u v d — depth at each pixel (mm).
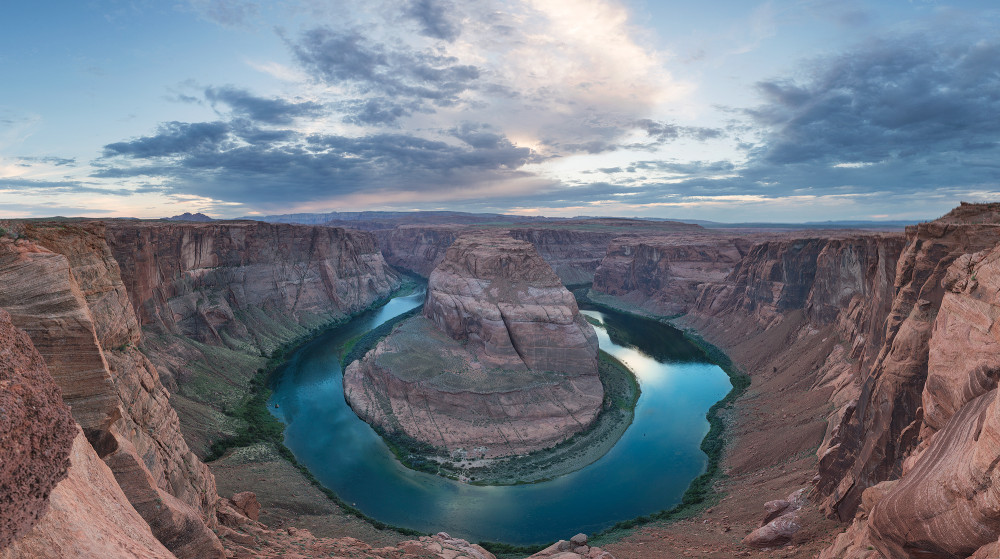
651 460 56750
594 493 49844
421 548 29797
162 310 81625
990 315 22219
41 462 7852
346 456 57562
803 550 30984
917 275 38344
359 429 65125
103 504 10695
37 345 13992
